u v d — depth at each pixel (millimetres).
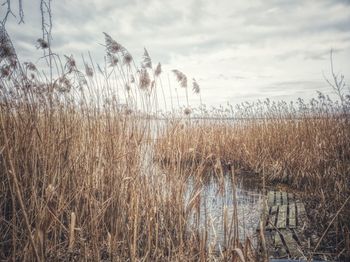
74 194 3309
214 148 8391
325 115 8406
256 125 10383
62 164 3229
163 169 4270
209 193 6090
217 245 3820
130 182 3584
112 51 4352
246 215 5117
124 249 3180
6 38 2939
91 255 2920
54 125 3535
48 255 2799
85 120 4117
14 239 2422
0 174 3123
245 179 7965
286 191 6848
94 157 3775
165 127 5699
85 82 4398
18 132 3164
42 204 2494
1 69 3174
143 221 3699
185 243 3502
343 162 5586
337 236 4129
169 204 3984
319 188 5758
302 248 3850
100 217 3320
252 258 2691
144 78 4504
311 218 4867
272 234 4262
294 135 8695
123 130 4051
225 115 11195
